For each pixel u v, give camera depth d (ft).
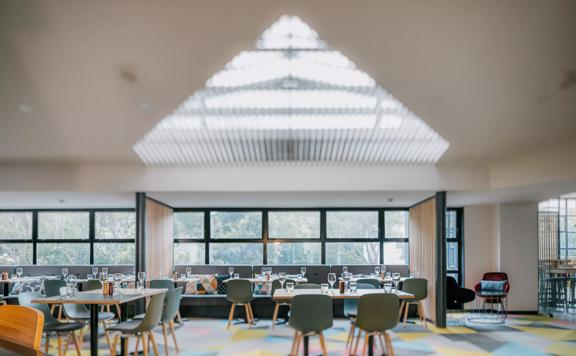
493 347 25.49
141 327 19.99
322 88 21.34
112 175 28.81
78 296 20.54
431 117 22.65
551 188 28.27
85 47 17.99
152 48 18.02
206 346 25.55
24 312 7.38
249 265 39.50
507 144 25.16
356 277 35.50
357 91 21.50
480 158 27.66
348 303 26.40
